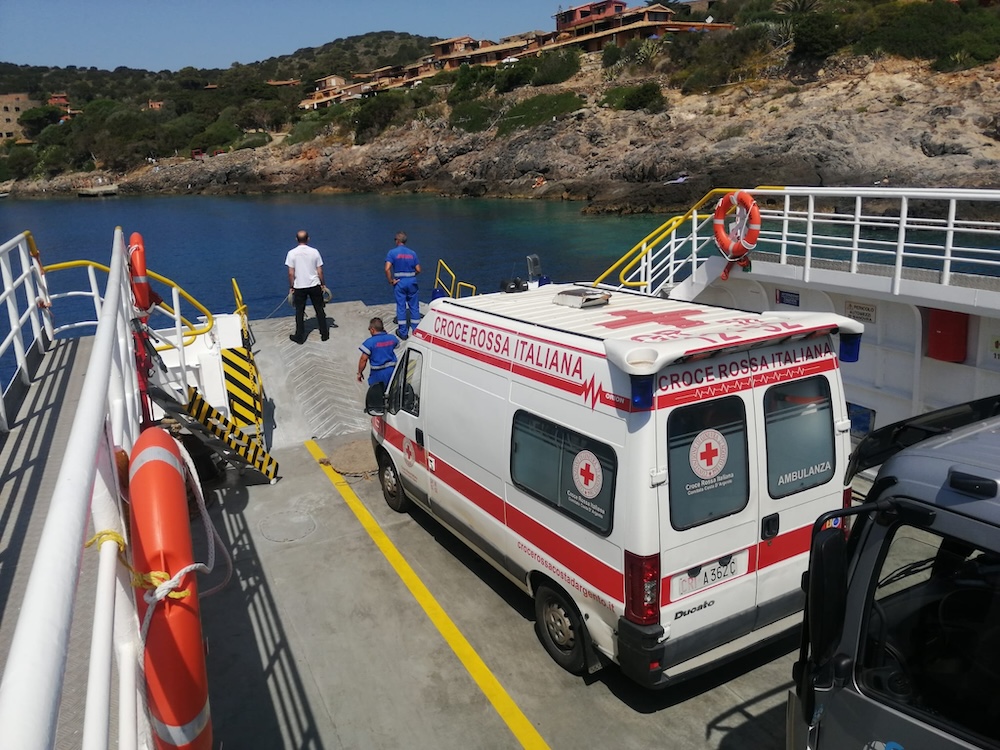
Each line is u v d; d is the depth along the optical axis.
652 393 4.22
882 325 8.13
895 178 49.12
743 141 56.84
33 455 5.71
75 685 3.12
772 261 9.27
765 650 5.46
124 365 4.36
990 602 2.47
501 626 5.80
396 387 7.17
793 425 4.79
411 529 7.35
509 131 73.44
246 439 8.58
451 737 4.68
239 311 12.02
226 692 5.15
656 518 4.28
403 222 56.25
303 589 6.38
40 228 66.38
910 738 2.67
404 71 138.00
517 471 5.35
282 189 92.94
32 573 1.24
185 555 2.57
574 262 37.06
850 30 61.16
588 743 4.60
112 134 116.50
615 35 95.50
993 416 3.44
